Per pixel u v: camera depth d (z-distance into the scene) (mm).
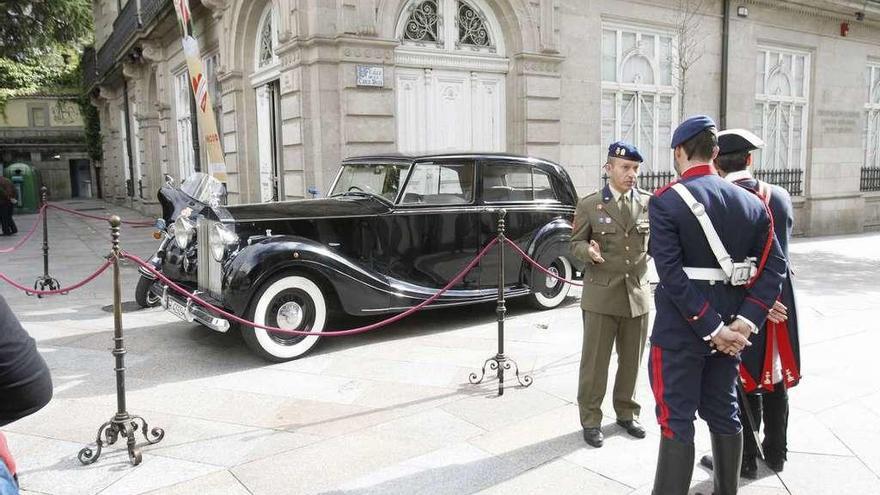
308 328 5367
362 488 3178
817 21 14414
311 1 8406
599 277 3689
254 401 4355
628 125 11875
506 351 5477
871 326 6148
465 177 6320
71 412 4176
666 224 2674
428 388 4586
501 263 4527
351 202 6086
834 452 3512
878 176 17047
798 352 3270
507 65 10195
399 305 5758
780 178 14461
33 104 35875
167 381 4766
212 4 11164
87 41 22531
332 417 4070
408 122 9383
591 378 3662
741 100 13203
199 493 3145
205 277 5504
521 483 3219
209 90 13188
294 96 8914
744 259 2668
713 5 12516
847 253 12047
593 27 10898
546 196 6863
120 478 3299
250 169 11336
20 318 6809
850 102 15594
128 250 12312
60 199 34406
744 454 3254
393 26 8867
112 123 26672
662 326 2752
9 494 1602
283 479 3277
